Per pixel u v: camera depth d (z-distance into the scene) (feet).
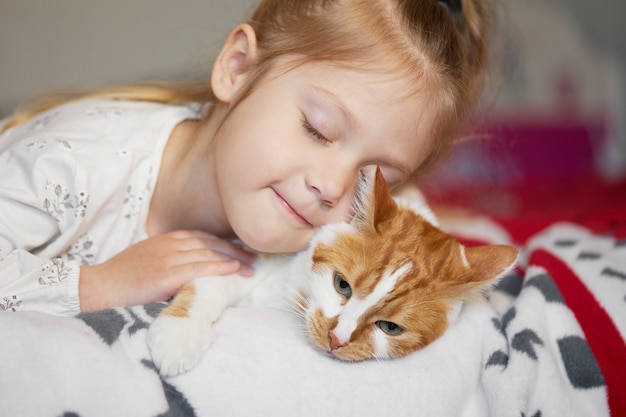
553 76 14.07
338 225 4.75
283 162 4.46
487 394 4.35
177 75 9.54
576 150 13.50
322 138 4.50
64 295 4.50
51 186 4.78
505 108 13.20
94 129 5.32
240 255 5.20
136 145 5.37
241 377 3.81
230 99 5.08
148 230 5.65
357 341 4.33
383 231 4.66
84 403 3.43
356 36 4.78
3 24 12.28
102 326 3.88
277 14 5.29
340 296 4.56
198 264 4.81
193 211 5.58
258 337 4.15
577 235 6.59
